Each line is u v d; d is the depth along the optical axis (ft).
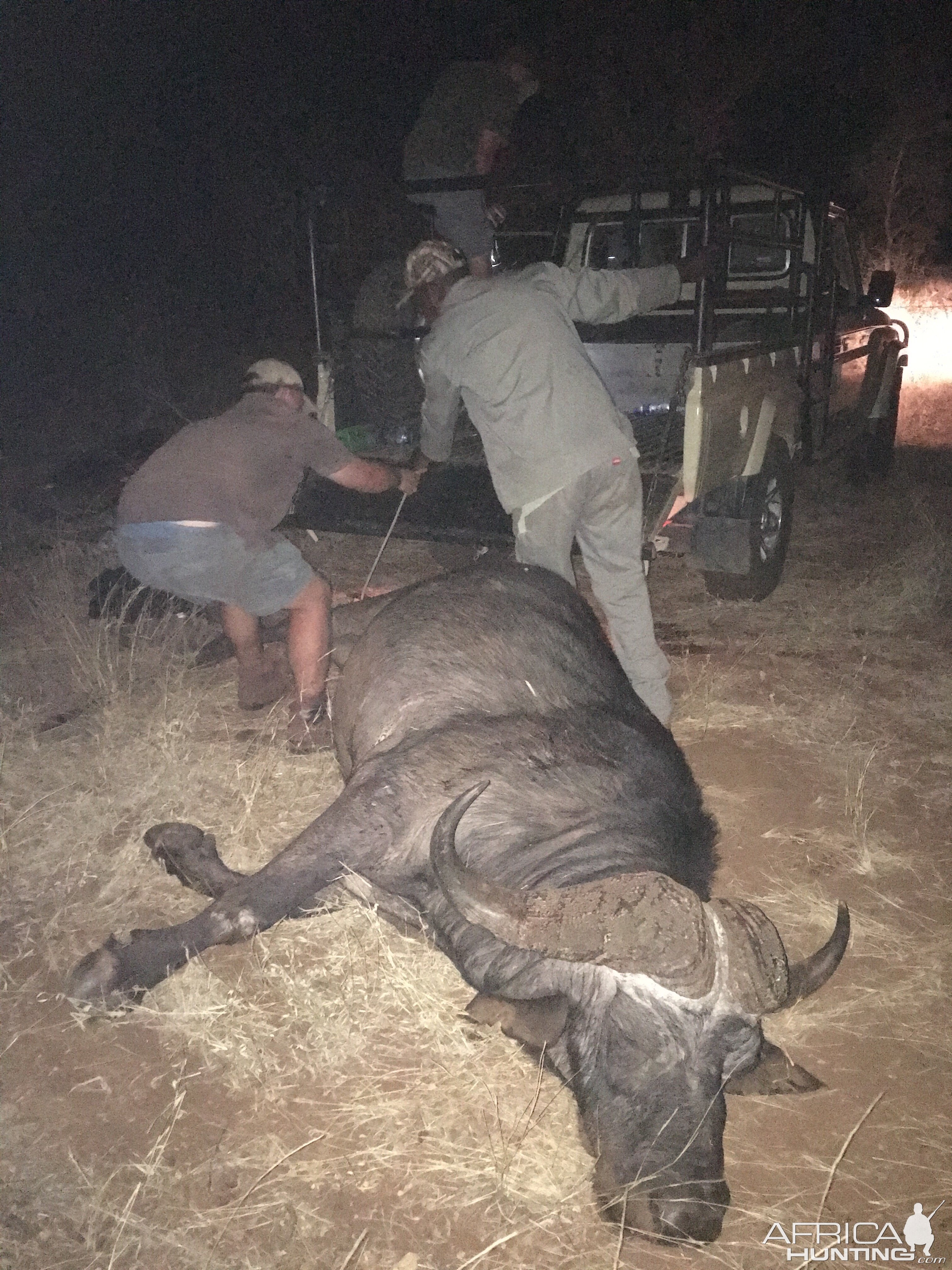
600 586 17.28
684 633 23.47
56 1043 11.71
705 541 23.17
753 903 13.07
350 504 21.57
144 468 16.40
